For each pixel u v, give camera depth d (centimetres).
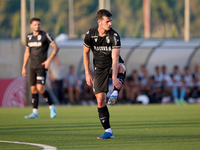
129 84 4884
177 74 5012
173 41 5294
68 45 4891
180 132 1683
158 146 1266
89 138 1496
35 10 12319
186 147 1239
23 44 4919
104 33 1498
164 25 13350
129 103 4891
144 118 2497
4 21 10944
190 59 5503
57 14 13175
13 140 1446
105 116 1498
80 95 4853
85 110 3547
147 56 5422
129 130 1773
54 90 4888
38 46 2523
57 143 1354
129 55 5191
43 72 2528
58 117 2645
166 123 2123
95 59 1535
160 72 5478
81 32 12950
